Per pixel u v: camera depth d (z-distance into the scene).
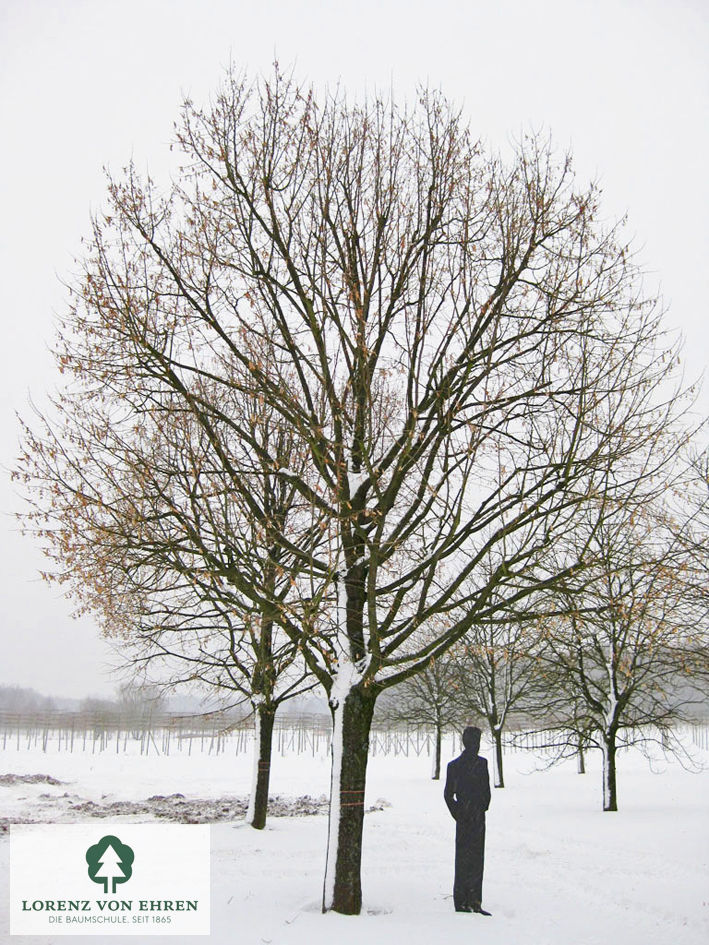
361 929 8.42
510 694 31.33
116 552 9.77
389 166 11.00
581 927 9.10
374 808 23.75
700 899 10.74
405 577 9.98
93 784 30.50
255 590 10.27
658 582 10.62
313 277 10.47
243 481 11.16
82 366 10.09
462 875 9.66
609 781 22.12
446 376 9.99
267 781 17.64
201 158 10.87
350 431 10.69
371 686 9.68
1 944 7.94
